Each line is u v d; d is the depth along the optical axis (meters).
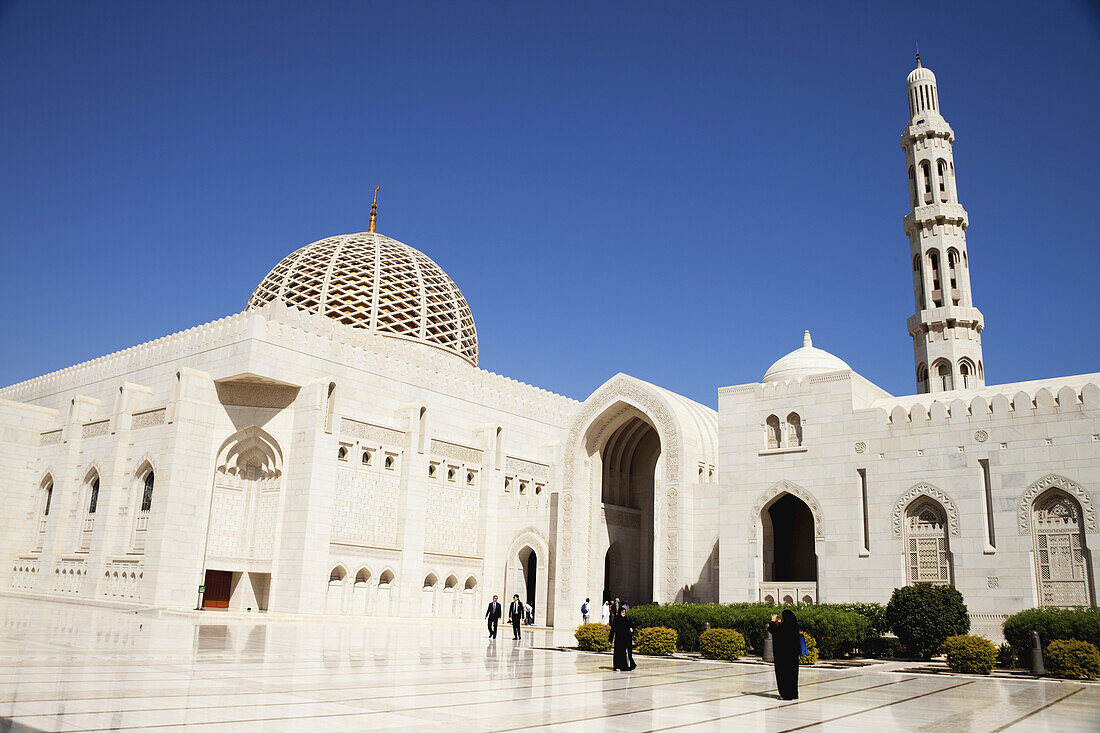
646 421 43.69
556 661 22.28
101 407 46.69
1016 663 22.72
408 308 52.94
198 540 38.03
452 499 45.78
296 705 12.36
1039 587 26.77
